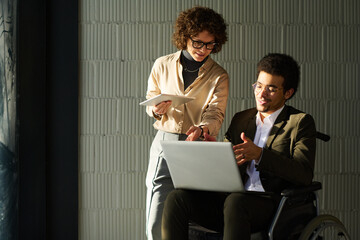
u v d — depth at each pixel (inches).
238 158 81.4
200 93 97.6
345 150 127.3
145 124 126.7
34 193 121.6
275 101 85.7
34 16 120.6
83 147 126.8
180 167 80.6
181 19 96.0
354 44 127.1
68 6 125.3
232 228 74.7
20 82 115.8
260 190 86.7
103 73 126.6
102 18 126.3
